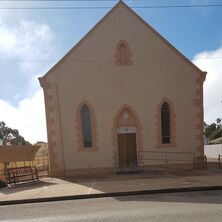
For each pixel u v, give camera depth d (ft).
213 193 38.99
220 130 194.90
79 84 65.92
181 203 32.65
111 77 66.33
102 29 66.74
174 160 66.64
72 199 40.45
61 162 65.10
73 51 66.13
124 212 29.45
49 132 65.00
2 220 29.68
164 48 67.26
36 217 30.09
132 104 66.39
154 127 66.59
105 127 66.08
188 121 67.21
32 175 59.31
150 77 66.80
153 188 42.57
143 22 67.15
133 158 66.64
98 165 65.67
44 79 65.05
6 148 59.47
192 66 67.51
